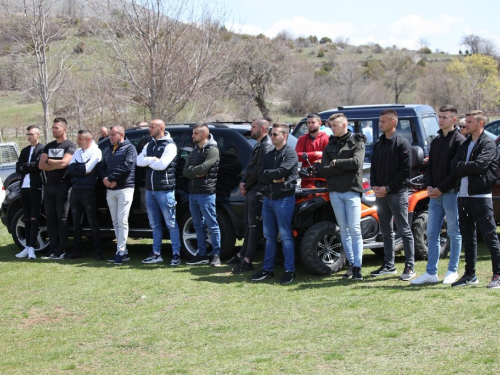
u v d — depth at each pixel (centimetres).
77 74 1956
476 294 550
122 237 770
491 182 570
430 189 602
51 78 1969
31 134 815
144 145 830
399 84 5131
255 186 693
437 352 413
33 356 455
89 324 529
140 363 432
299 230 708
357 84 4559
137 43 1460
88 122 1739
